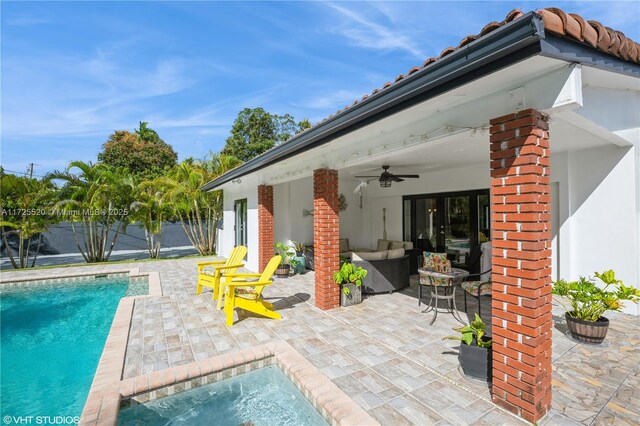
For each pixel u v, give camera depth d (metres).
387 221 12.02
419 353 4.48
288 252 10.61
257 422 3.51
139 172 30.16
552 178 7.06
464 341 3.79
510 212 3.09
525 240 2.96
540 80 2.88
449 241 9.91
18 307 8.38
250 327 5.57
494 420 3.05
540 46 2.28
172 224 21.66
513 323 3.08
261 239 10.20
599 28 2.73
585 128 4.27
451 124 3.77
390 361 4.27
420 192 10.58
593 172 6.43
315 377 3.82
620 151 6.05
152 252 16.05
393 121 4.32
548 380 3.11
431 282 6.04
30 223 12.82
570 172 6.77
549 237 3.06
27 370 4.97
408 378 3.84
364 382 3.77
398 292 7.81
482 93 3.31
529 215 2.93
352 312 6.29
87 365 5.12
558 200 7.12
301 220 11.56
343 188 12.48
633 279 5.92
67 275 10.90
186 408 3.76
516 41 2.28
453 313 6.08
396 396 3.48
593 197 6.45
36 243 18.22
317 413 3.45
